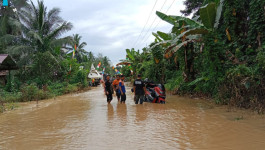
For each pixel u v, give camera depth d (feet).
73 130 19.71
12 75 79.56
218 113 25.59
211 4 37.06
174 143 15.03
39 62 78.13
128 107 33.88
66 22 95.40
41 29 90.84
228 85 31.83
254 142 14.73
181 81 50.85
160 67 66.54
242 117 22.27
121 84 39.63
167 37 56.85
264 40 37.65
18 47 84.33
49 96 56.39
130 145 14.87
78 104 40.19
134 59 111.14
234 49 42.37
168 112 27.86
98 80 148.36
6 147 15.30
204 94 42.45
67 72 89.40
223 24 49.39
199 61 48.42
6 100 47.88
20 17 89.30
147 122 22.18
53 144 15.65
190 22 42.73
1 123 24.35
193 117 23.91
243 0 42.11
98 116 26.61
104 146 14.83
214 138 15.92
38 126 21.98
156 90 37.93
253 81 27.58
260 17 37.99
